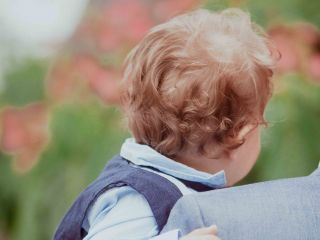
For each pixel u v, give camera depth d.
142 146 2.01
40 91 4.27
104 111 3.61
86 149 3.58
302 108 3.30
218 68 1.95
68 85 3.74
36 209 3.72
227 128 1.97
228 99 1.96
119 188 1.91
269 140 3.22
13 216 4.14
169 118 1.97
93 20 3.96
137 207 1.88
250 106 1.99
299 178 1.68
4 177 4.09
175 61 1.98
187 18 2.11
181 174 1.94
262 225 1.58
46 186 3.67
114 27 3.79
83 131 3.58
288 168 3.22
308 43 3.48
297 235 1.57
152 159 1.95
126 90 2.11
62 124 3.61
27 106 3.90
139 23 3.74
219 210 1.60
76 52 3.99
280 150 3.23
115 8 3.83
